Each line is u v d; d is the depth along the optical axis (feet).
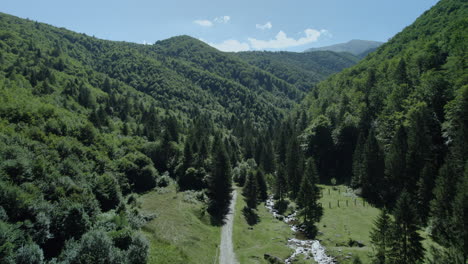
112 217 191.83
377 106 382.01
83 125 350.23
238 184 386.11
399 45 540.11
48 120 305.12
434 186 221.25
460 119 244.83
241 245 209.05
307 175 286.66
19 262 120.78
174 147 404.77
